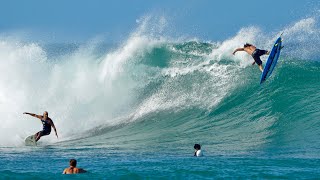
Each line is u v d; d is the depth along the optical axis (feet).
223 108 268.21
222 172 153.99
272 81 277.03
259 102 264.52
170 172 155.53
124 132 262.47
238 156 188.65
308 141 212.84
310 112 245.86
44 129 242.37
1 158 197.98
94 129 276.62
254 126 244.42
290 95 264.31
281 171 154.10
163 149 215.51
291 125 238.07
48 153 213.05
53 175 152.97
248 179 143.54
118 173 155.33
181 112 275.59
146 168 163.94
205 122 259.80
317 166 162.09
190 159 184.55
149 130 261.03
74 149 224.53
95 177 148.77
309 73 278.67
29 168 170.19
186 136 242.17
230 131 243.40
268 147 207.31
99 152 212.64
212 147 214.69
